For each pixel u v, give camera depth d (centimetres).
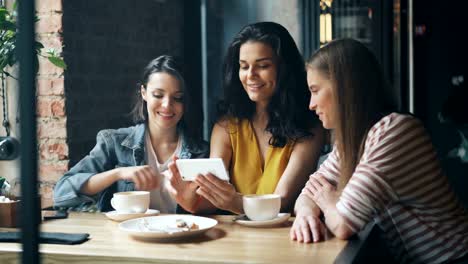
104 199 219
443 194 162
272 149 209
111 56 281
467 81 456
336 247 144
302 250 141
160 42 327
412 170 156
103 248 143
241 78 210
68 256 138
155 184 196
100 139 217
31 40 75
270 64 206
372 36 415
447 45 458
